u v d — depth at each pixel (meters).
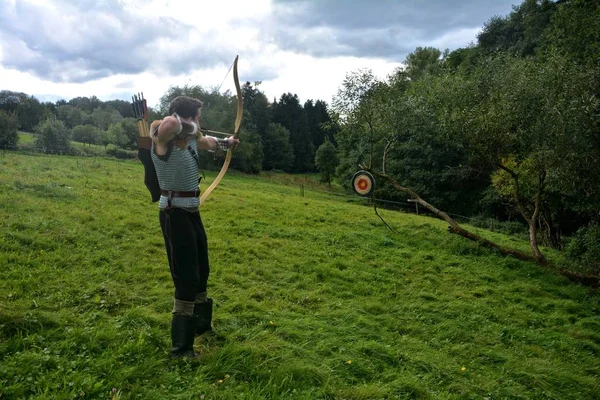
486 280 10.48
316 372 4.65
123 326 5.00
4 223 8.29
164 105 55.19
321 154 58.22
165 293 6.39
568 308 9.31
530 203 22.02
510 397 5.25
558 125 9.88
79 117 83.44
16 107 73.94
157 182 4.52
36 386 3.63
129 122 59.22
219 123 54.78
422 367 5.52
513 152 12.65
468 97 12.52
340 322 6.49
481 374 5.72
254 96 75.75
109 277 6.73
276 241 11.03
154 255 8.26
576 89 10.16
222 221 12.56
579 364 6.71
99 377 3.91
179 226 4.37
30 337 4.26
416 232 13.98
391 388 4.71
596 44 17.34
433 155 33.84
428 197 35.94
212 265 8.29
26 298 5.38
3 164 17.61
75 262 7.09
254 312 6.17
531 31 35.75
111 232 9.08
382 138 16.05
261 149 62.53
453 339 6.82
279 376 4.41
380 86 15.01
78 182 15.27
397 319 7.20
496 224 28.91
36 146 38.06
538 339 7.29
